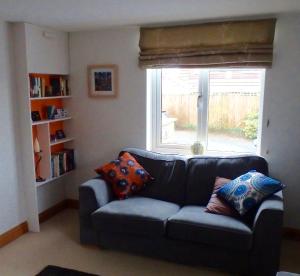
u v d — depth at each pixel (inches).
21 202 127.1
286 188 122.3
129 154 129.5
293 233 123.4
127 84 137.6
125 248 109.3
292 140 119.0
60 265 105.4
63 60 141.3
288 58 115.0
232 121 130.7
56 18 113.0
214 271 102.6
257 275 95.0
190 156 127.9
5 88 116.8
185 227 98.0
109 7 99.5
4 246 118.0
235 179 109.1
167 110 138.6
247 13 110.3
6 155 119.0
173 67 126.8
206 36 120.3
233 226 94.5
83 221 114.4
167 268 104.2
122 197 118.0
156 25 127.6
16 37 118.5
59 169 140.6
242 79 126.6
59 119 140.4
